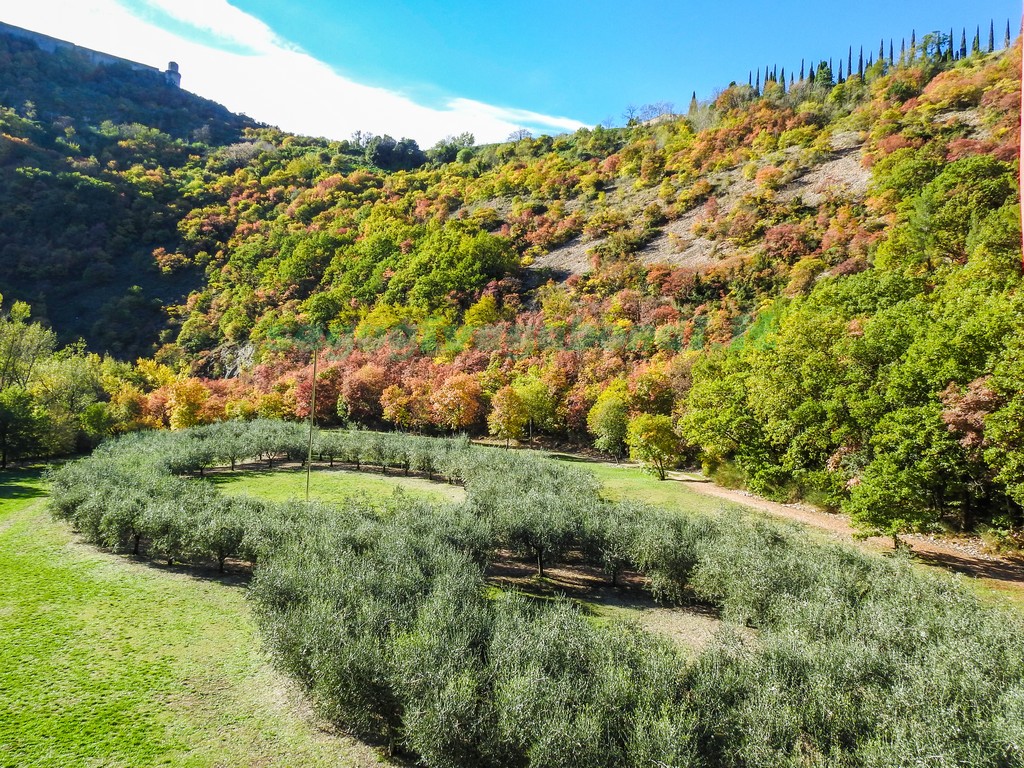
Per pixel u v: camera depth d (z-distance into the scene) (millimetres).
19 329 58719
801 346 29703
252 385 65688
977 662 10891
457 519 21328
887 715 9297
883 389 25156
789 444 29531
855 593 15547
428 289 79000
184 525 20031
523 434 58844
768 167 81250
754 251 64875
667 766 8195
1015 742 8367
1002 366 19531
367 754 10430
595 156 118875
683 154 98750
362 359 66188
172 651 13992
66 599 16828
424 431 60594
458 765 9367
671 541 18516
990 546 21688
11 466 44500
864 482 21859
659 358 54969
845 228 59312
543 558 20609
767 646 11617
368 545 19234
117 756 10016
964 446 20281
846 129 82500
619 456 49312
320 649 11266
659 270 69375
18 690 11945
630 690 9906
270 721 11273
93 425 50594
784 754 8633
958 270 34406
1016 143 52906
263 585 14688
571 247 86938
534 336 66688
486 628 12781
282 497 31156
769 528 21250
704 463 37906
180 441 41281
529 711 9234
